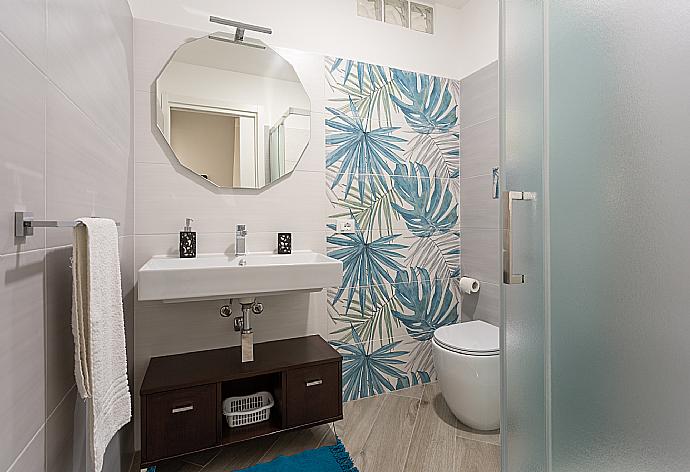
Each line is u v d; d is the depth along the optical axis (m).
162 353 2.06
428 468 1.82
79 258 0.88
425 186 2.74
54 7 0.90
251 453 1.95
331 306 2.46
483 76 2.64
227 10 2.23
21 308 0.74
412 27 2.75
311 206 2.39
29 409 0.77
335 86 2.45
